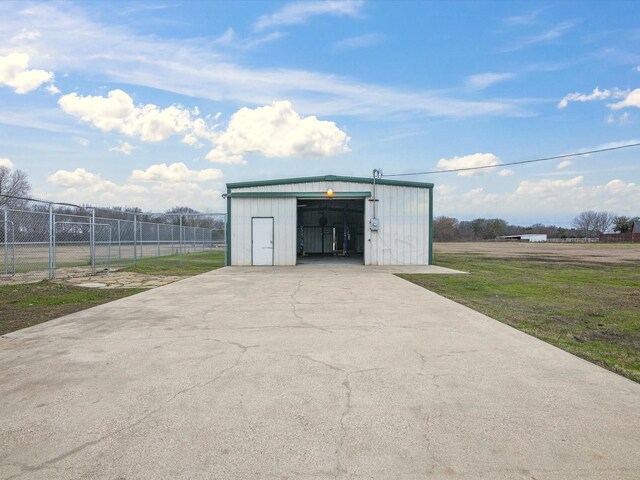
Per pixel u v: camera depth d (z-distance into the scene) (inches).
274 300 335.0
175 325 244.2
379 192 716.7
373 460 100.7
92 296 360.2
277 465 98.3
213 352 189.0
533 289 434.0
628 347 206.7
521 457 102.3
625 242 2883.9
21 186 1851.6
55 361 175.3
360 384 150.1
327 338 214.4
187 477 93.4
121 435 112.5
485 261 907.4
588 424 120.2
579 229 3754.9
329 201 875.4
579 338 224.1
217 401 134.6
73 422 120.0
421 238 722.8
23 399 135.9
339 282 461.7
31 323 250.7
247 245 717.9
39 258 805.9
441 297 354.9
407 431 115.1
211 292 382.0
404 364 173.0
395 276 533.0
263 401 134.6
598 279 547.2
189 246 1220.5
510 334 227.0
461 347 199.8
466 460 100.9
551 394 142.5
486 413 126.9
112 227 797.2
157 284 446.9
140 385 148.3
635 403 135.4
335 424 119.0
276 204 717.3
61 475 93.9
